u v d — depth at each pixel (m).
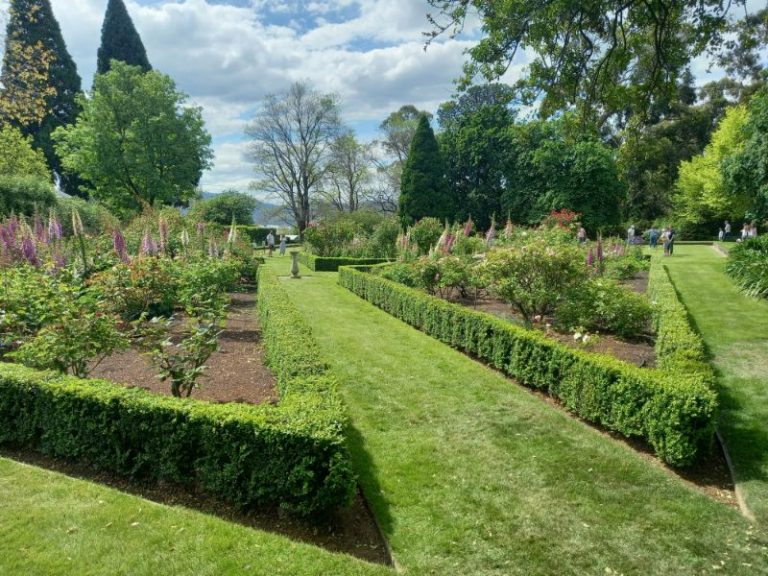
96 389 3.64
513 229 15.20
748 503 3.30
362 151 37.00
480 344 6.55
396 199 38.53
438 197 28.31
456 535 2.96
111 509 3.01
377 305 10.95
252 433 3.08
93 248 10.27
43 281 5.93
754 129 12.53
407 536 2.94
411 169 28.47
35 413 3.78
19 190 15.28
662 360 5.01
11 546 2.64
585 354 4.77
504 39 5.54
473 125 29.42
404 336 8.06
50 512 2.96
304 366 4.28
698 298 10.32
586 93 6.28
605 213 25.28
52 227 8.77
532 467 3.76
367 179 37.47
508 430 4.41
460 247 12.27
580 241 16.06
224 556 2.63
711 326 8.01
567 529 3.03
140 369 5.55
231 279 9.35
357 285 12.54
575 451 4.02
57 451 3.71
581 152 24.55
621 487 3.50
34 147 26.48
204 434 3.21
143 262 7.52
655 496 3.39
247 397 4.87
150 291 7.39
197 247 12.30
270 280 9.98
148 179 24.48
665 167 30.66
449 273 10.23
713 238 29.66
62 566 2.50
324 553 2.71
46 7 26.28
